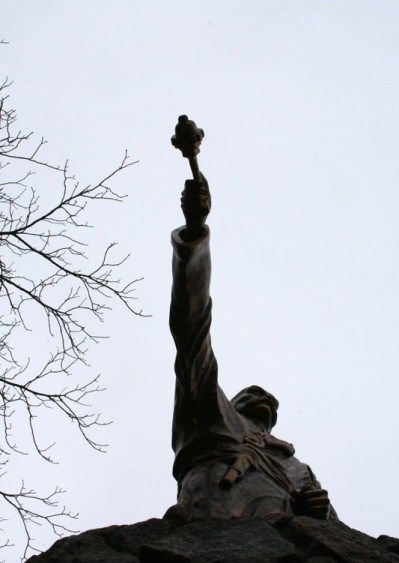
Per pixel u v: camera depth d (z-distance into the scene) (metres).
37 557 11.82
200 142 12.83
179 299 13.23
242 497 12.77
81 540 11.86
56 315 12.48
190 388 13.63
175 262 13.16
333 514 13.61
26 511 12.16
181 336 13.41
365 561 11.27
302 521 11.84
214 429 13.72
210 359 13.73
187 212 13.11
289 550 11.24
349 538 11.66
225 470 13.16
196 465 13.43
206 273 13.26
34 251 12.29
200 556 11.09
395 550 11.79
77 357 12.55
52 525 12.21
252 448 13.68
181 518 12.29
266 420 14.92
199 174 13.12
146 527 12.08
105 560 11.29
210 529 11.60
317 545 11.37
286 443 14.16
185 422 13.80
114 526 12.10
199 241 13.05
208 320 13.47
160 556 11.05
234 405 15.12
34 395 12.26
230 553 11.13
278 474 13.48
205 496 12.69
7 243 12.24
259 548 11.25
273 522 11.95
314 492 12.73
